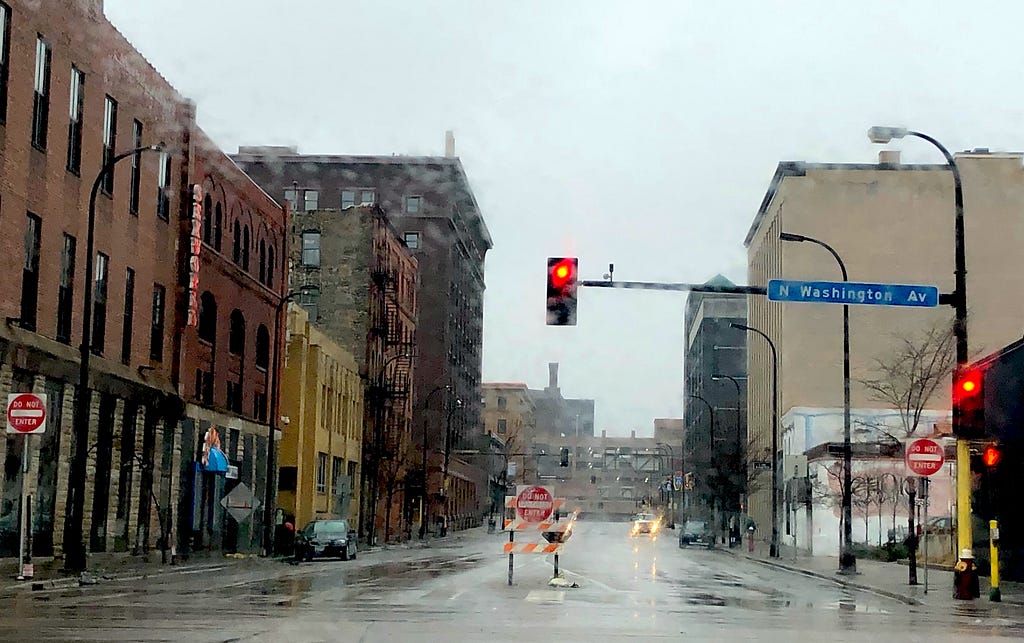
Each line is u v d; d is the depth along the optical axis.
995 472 36.16
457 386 124.19
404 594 25.03
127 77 41.69
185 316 46.56
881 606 25.02
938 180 79.56
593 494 185.12
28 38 33.91
